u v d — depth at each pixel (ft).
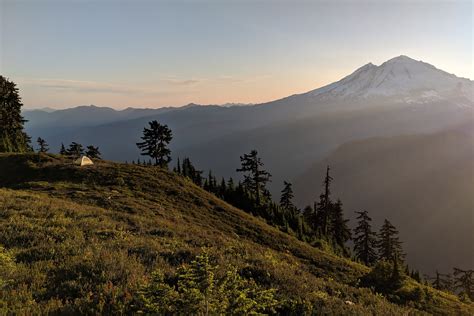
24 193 98.68
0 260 37.29
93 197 110.52
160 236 64.75
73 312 26.58
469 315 64.64
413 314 43.34
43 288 31.60
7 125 238.48
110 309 27.43
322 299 36.78
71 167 152.25
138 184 142.00
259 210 221.66
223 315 22.25
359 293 46.65
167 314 23.44
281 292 36.58
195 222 111.65
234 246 67.36
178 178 166.40
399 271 72.74
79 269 36.81
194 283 24.21
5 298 28.50
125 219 76.43
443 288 202.90
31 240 49.93
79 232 55.77
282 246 111.14
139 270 37.40
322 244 185.57
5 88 237.86
